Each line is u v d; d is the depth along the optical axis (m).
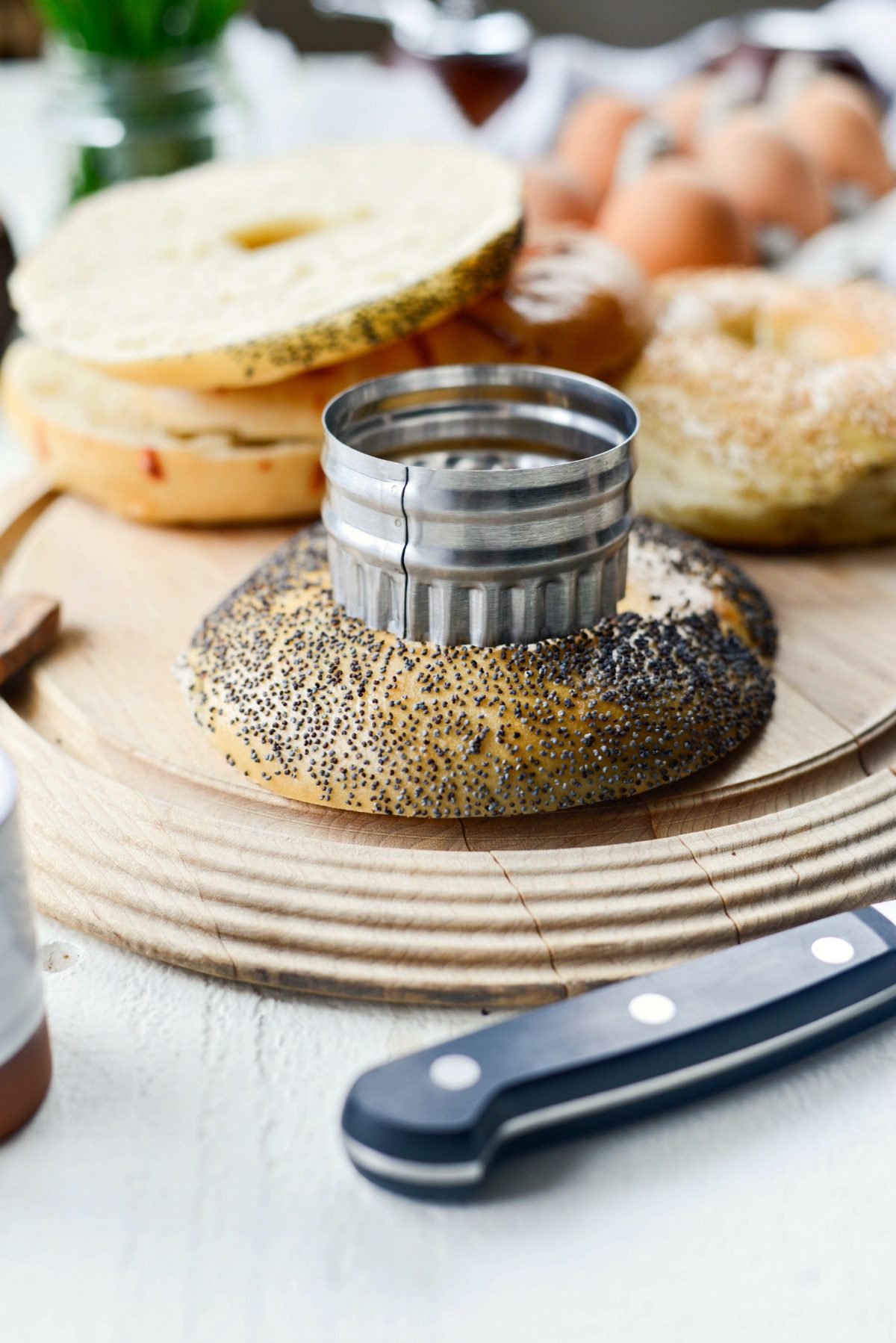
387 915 0.36
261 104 0.71
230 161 0.65
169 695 0.43
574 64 0.78
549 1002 0.36
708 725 0.40
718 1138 0.34
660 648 0.40
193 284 0.49
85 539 0.50
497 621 0.39
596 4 1.08
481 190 0.50
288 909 0.36
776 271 0.64
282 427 0.48
